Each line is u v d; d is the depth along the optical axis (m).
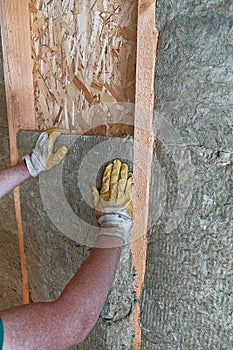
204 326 0.99
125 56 1.06
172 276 1.03
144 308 1.13
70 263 1.29
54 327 0.68
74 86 1.25
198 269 0.97
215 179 0.89
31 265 1.58
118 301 1.11
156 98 0.95
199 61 0.85
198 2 0.82
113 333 1.12
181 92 0.90
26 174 1.24
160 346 1.11
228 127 0.84
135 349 1.19
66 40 1.24
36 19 1.32
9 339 0.62
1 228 1.72
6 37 1.34
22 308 0.68
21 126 1.43
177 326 1.05
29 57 1.38
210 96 0.85
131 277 1.12
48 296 1.50
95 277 0.79
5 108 1.45
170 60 0.90
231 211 0.88
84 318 0.73
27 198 1.47
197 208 0.94
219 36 0.81
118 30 1.07
